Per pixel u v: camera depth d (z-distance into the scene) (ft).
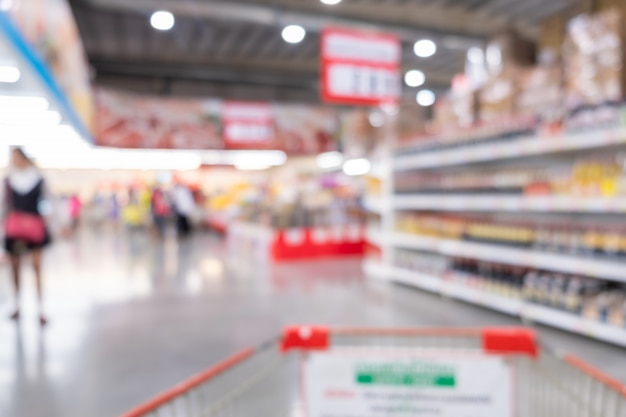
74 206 57.47
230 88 49.49
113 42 37.47
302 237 28.89
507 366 4.86
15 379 10.69
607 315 11.78
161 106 44.06
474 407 4.89
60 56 16.90
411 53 38.93
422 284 18.94
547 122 13.28
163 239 45.01
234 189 53.67
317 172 55.26
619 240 11.58
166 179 63.62
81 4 26.16
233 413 5.57
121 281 22.58
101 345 12.98
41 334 14.06
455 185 17.35
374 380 4.99
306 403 5.15
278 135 47.29
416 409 4.96
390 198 21.43
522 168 17.54
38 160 44.55
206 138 45.32
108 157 52.70
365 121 26.81
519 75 15.47
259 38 36.88
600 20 12.37
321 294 18.81
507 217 18.15
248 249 33.73
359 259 28.55
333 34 21.30
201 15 27.94
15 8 10.73
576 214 15.46
